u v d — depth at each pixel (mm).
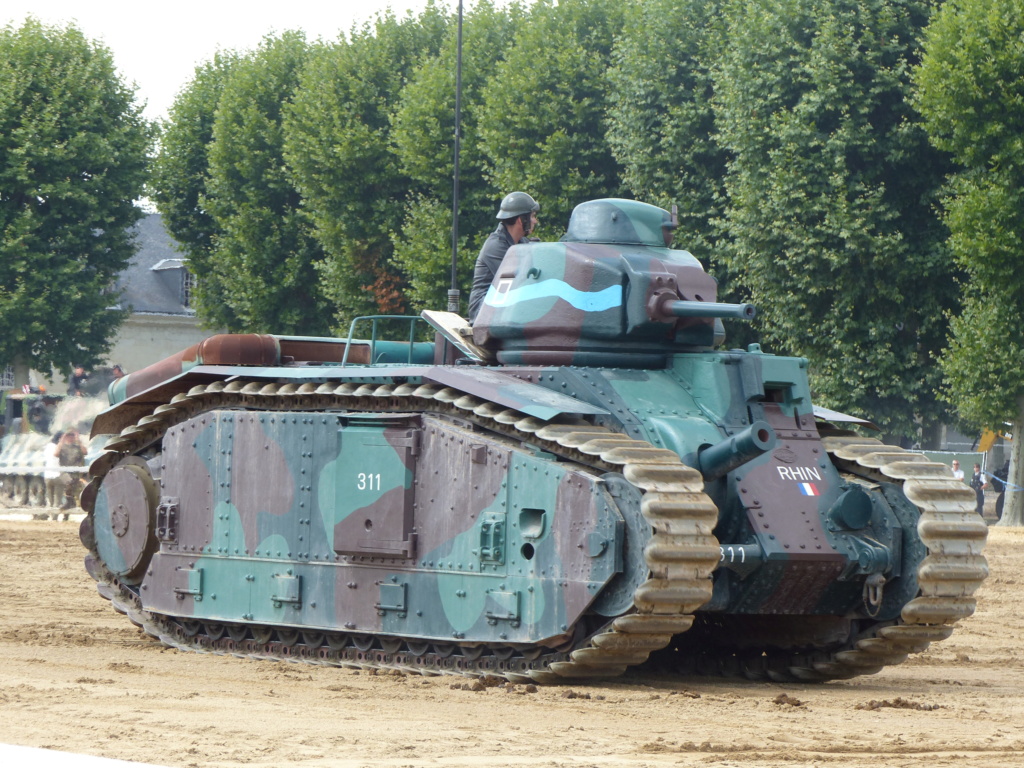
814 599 14125
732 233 36906
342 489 14766
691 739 10336
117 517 17219
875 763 9461
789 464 14172
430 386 14438
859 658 14469
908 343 38094
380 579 14477
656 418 13750
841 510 13820
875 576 13875
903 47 35531
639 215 15648
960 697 13422
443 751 9492
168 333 74625
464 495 13805
